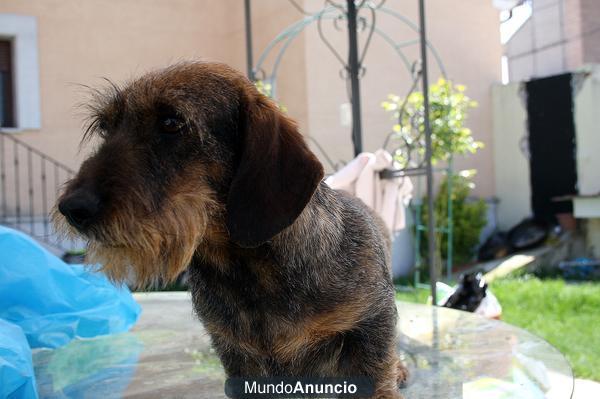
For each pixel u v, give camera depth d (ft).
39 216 5.50
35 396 1.49
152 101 1.30
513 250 6.58
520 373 1.76
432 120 5.04
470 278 3.07
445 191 6.15
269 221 1.32
